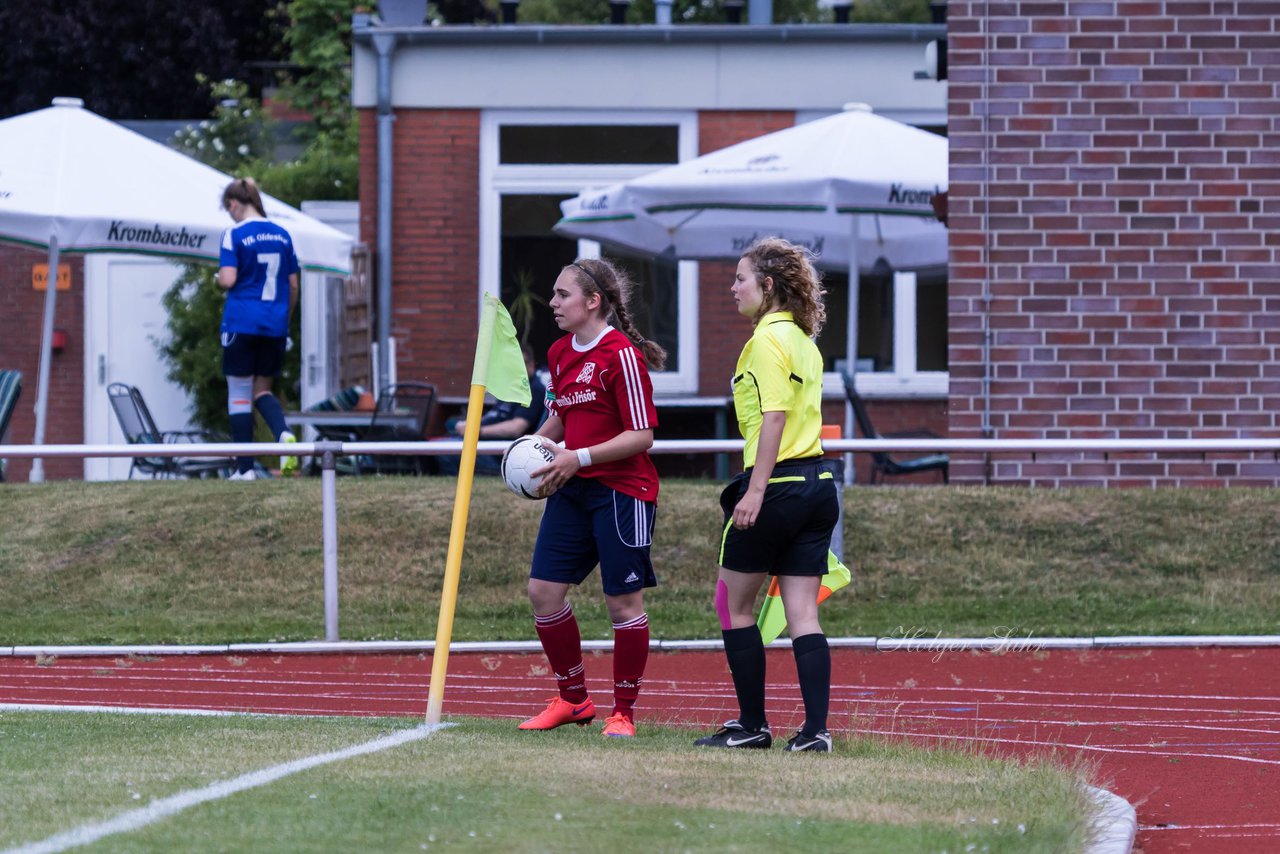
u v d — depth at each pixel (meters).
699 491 44.44
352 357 70.44
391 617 38.47
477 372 24.86
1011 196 46.03
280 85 126.81
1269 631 35.94
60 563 41.84
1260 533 41.25
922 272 65.62
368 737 21.44
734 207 53.69
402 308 70.44
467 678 32.50
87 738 20.84
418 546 41.69
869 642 35.50
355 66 70.50
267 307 49.22
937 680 31.69
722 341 70.19
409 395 60.81
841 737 23.78
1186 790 21.61
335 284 71.62
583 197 57.19
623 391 23.83
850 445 33.94
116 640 36.50
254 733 21.62
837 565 23.91
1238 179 45.75
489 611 38.72
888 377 69.88
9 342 76.69
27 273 76.50
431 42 69.94
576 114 70.44
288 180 85.31
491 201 70.31
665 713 27.91
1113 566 40.16
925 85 69.75
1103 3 45.81
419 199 70.44
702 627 37.19
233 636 36.66
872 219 62.28
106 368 76.88
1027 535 41.47
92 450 34.59
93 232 50.84
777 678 32.28
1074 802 17.78
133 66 125.75
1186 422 45.88
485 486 45.38
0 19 123.62
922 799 17.61
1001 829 16.06
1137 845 18.44
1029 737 25.56
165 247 51.78
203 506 44.16
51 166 51.75
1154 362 45.91
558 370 24.50
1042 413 46.03
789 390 22.55
